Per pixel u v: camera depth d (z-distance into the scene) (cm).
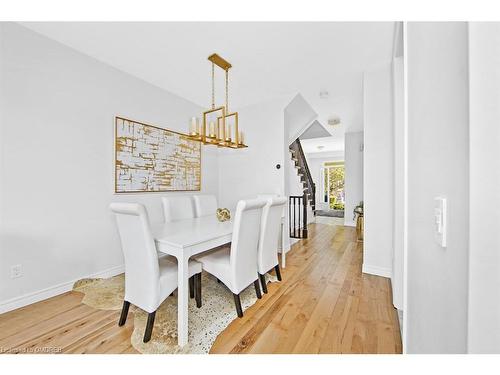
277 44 224
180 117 364
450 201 52
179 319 145
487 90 35
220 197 441
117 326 167
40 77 213
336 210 1015
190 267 175
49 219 218
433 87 63
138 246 150
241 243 179
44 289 213
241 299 207
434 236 63
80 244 241
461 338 47
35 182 209
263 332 158
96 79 256
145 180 306
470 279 40
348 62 254
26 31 204
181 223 240
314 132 642
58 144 225
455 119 50
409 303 88
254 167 397
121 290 229
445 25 55
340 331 159
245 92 344
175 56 249
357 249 374
